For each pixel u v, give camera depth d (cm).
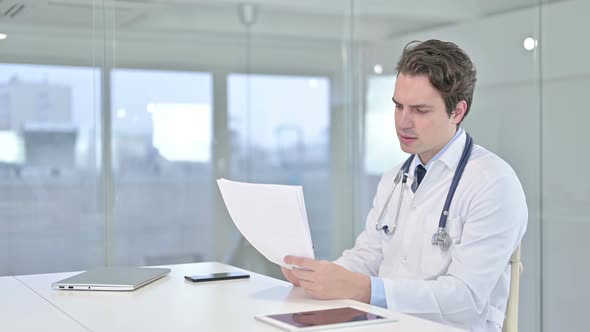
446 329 126
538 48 317
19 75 289
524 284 320
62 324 133
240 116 322
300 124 331
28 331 129
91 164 300
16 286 174
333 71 335
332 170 336
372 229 200
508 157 324
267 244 157
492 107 324
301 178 331
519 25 321
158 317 137
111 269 190
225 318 135
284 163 329
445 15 334
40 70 292
